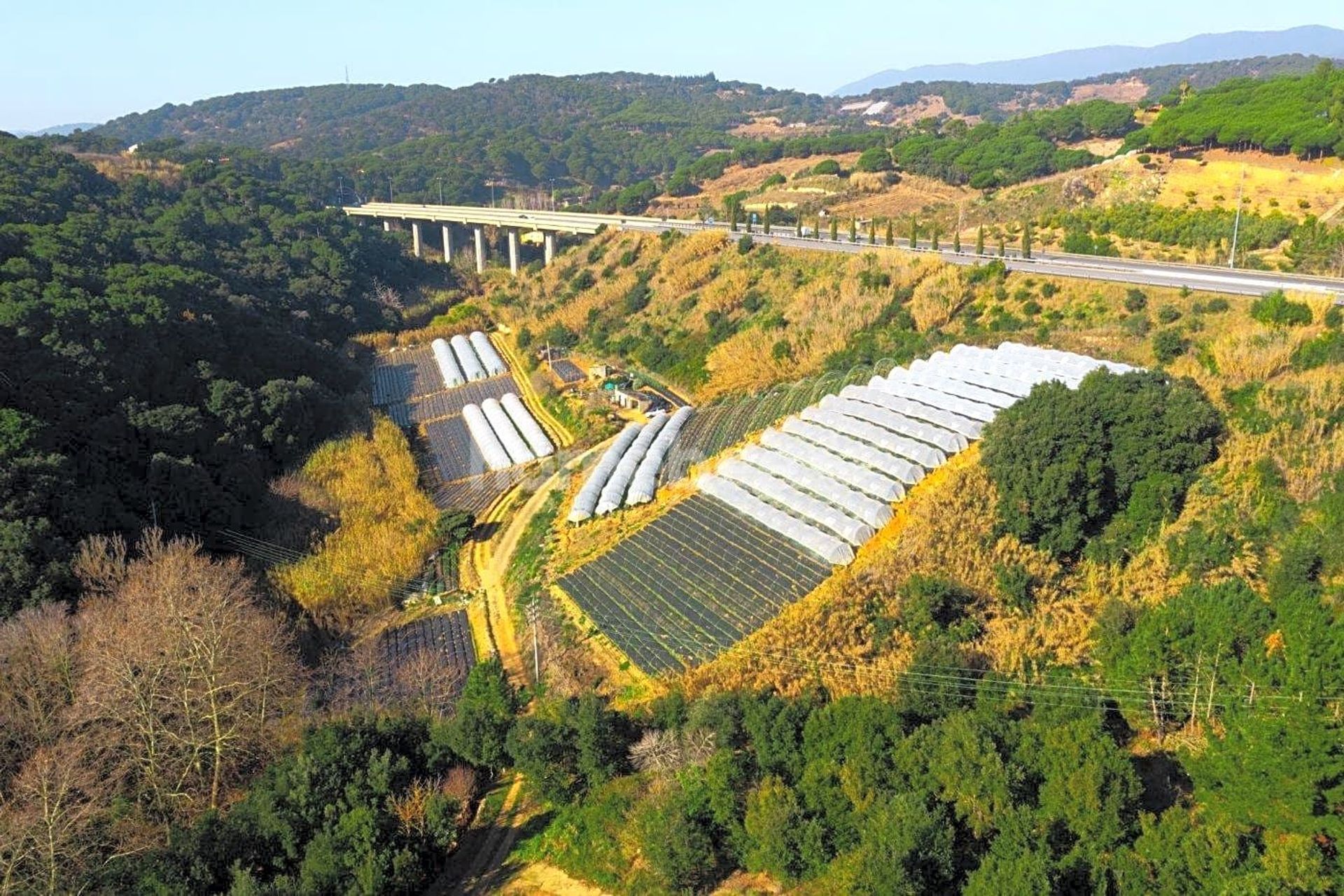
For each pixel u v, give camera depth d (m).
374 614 71.00
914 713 44.69
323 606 69.44
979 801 36.09
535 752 44.75
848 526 62.28
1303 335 67.75
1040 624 51.44
